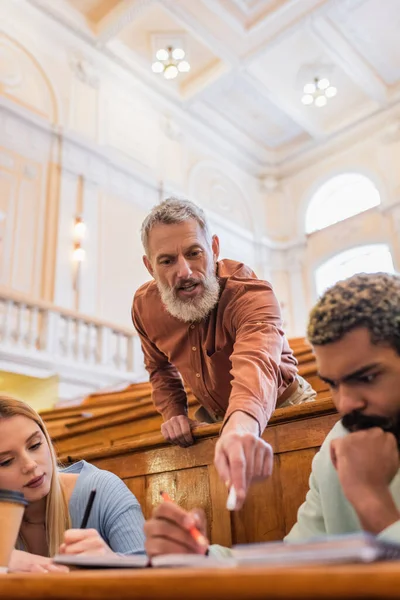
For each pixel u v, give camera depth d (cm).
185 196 1160
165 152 1159
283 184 1363
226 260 204
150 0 968
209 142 1271
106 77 1096
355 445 94
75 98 1022
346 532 115
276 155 1358
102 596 63
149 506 204
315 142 1296
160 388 217
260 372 152
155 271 189
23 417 171
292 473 170
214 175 1256
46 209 918
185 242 182
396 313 95
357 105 1225
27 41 977
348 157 1266
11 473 165
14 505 120
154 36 1066
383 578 49
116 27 1017
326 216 1280
